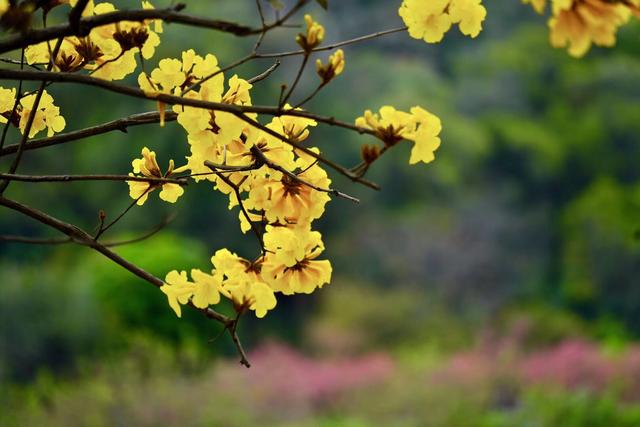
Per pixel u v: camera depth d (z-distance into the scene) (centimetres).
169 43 2548
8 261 2511
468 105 3694
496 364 1559
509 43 3919
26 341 1464
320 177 195
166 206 2612
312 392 1545
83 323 1498
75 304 1502
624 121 3578
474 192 3381
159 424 1133
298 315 2706
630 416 1236
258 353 1933
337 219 2997
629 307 2920
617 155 3562
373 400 1490
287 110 161
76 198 2658
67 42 199
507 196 3419
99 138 2661
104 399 1105
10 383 1304
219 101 179
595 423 1241
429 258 2862
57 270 1825
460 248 2903
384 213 3136
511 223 3152
